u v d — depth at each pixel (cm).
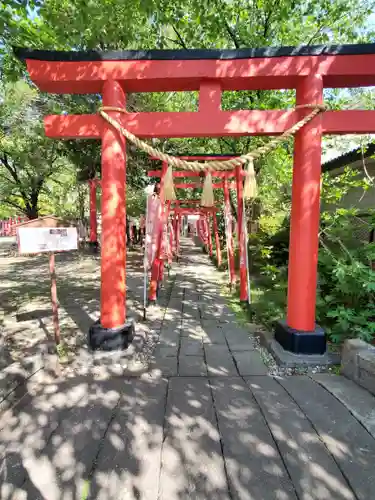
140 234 1958
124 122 302
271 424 204
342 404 225
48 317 431
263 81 299
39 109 655
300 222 302
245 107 605
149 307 504
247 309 475
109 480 161
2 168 1350
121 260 313
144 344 345
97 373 276
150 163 767
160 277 657
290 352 302
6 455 177
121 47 505
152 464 171
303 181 298
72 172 1252
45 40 412
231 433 196
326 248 414
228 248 668
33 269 896
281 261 625
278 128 298
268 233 650
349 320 333
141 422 206
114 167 302
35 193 1338
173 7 468
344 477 163
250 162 297
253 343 351
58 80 294
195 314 467
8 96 624
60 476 163
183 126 301
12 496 151
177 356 316
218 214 1251
